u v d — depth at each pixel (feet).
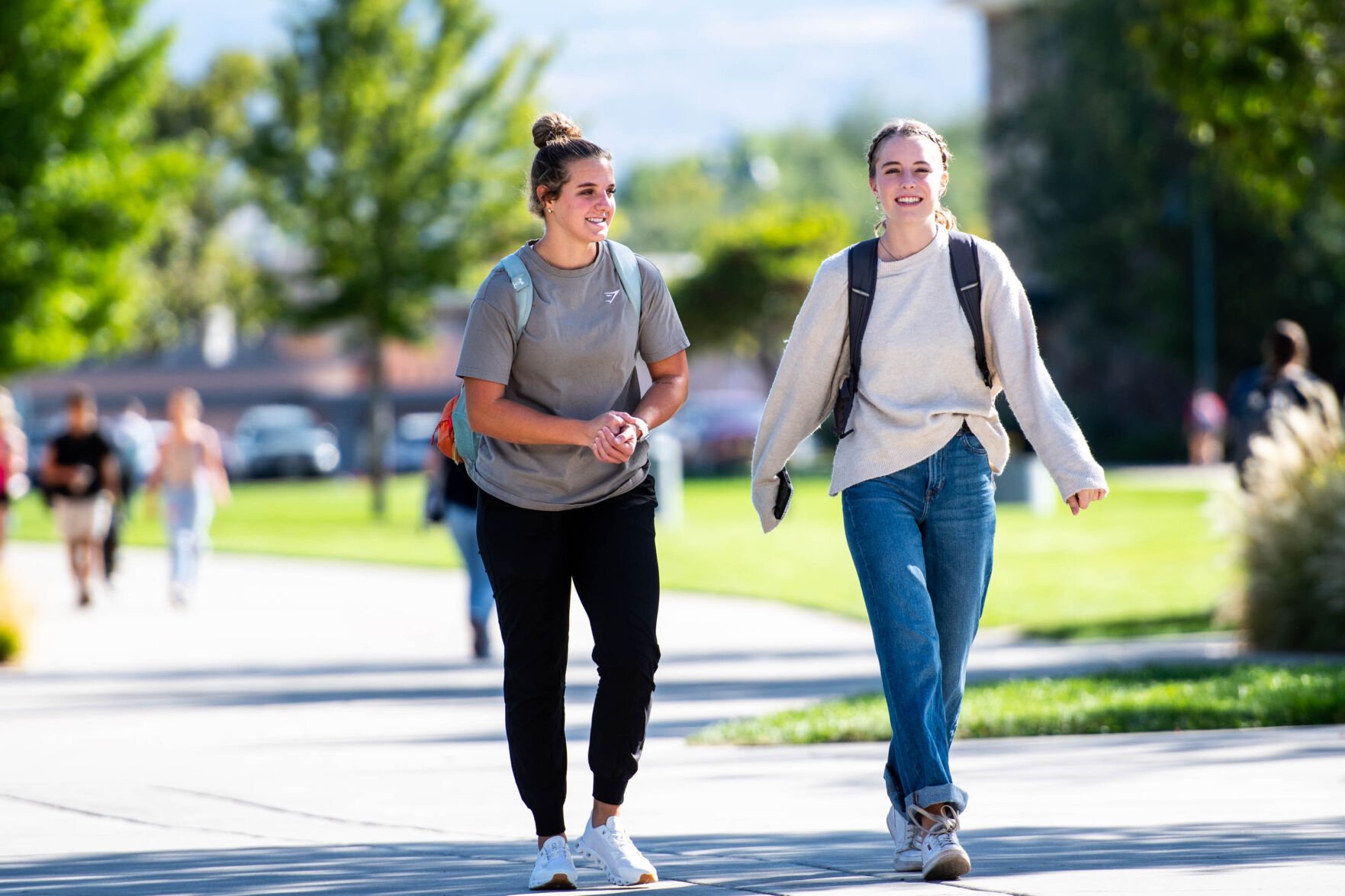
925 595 44.45
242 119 328.49
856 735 76.79
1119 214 437.58
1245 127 131.54
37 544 264.52
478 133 327.26
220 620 154.81
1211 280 432.66
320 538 272.10
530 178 44.70
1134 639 128.67
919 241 45.57
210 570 212.84
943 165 45.80
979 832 51.47
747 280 551.59
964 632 46.06
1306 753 66.49
